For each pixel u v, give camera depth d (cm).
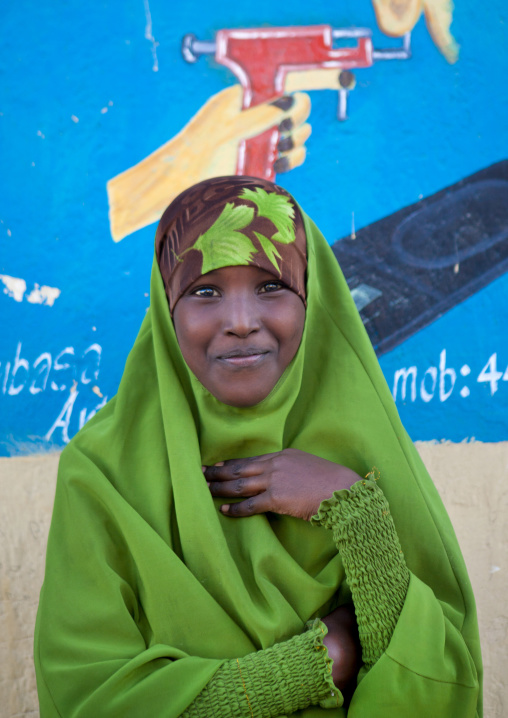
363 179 273
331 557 159
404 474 162
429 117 276
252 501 153
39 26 262
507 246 275
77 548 154
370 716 135
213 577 147
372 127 274
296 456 155
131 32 265
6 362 251
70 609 150
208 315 147
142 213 264
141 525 151
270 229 149
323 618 150
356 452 164
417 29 275
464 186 276
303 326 156
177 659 140
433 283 273
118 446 162
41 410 252
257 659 136
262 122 270
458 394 269
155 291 166
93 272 261
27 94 260
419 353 269
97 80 264
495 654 247
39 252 258
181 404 160
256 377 147
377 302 270
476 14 276
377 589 140
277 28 271
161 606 145
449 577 158
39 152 260
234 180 157
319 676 135
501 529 258
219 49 269
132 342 261
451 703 138
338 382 167
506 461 264
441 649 139
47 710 145
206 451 162
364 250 271
